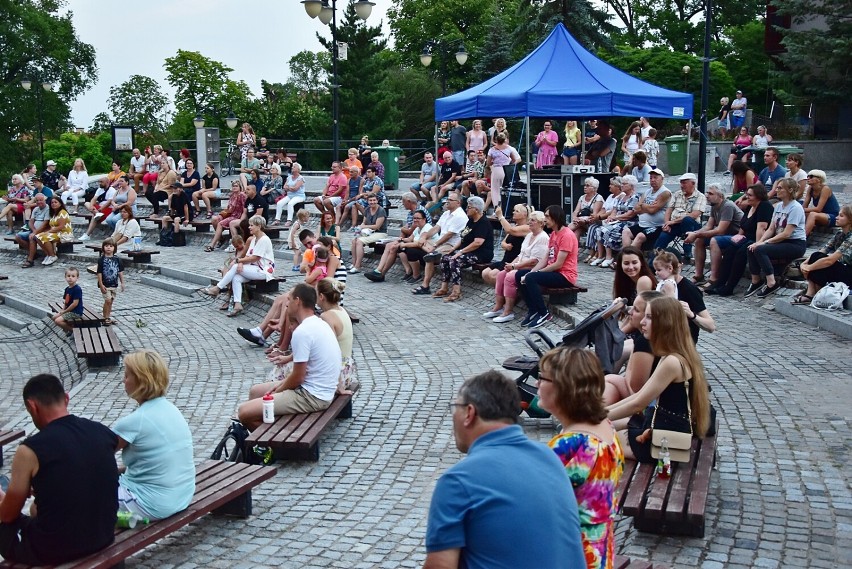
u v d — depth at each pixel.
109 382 12.09
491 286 15.16
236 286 15.88
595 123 23.84
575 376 3.87
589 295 13.73
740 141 26.05
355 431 8.83
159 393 5.94
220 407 10.44
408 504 6.94
